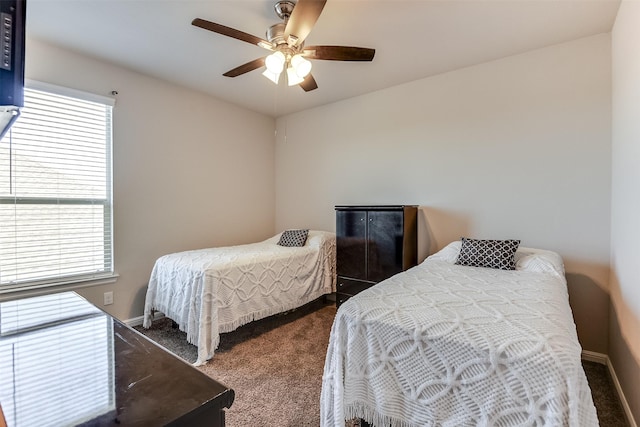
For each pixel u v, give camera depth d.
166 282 2.76
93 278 2.84
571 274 2.56
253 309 2.75
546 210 2.67
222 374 2.18
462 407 1.15
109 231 2.98
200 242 3.71
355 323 1.41
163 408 0.56
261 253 3.07
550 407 0.99
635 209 1.69
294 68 2.17
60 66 2.65
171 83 3.41
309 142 4.32
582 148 2.52
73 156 2.76
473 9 2.13
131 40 2.55
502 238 2.88
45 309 1.16
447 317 1.32
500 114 2.88
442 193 3.21
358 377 1.38
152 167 3.27
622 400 1.88
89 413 0.55
